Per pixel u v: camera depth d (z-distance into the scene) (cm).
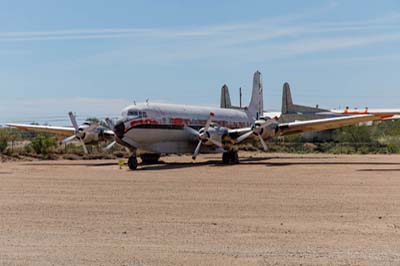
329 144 6162
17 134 5825
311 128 3669
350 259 996
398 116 6247
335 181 2339
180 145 3716
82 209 1587
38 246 1109
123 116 3334
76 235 1215
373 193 1916
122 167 3391
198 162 3866
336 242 1133
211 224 1340
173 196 1875
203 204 1675
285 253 1045
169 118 3594
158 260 996
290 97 6744
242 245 1112
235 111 4606
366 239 1161
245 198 1808
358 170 2945
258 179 2467
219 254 1039
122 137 3294
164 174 2798
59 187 2181
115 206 1644
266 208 1586
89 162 4006
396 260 989
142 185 2245
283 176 2612
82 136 3709
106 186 2212
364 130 6912
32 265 967
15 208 1611
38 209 1590
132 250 1071
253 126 3553
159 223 1355
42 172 2980
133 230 1269
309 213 1491
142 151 3466
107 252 1056
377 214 1467
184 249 1078
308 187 2119
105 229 1282
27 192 2012
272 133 3584
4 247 1101
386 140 6956
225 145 3612
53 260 999
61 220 1403
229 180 2436
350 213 1486
